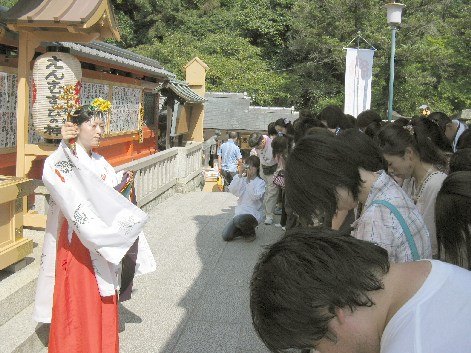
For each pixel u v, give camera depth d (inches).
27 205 201.6
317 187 77.0
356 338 42.6
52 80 181.5
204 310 183.0
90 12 172.1
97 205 127.8
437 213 73.9
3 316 142.8
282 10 1195.3
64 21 170.9
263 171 312.7
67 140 130.2
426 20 949.8
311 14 1005.8
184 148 422.0
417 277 45.0
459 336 40.2
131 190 150.5
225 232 272.5
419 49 904.3
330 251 43.4
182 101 459.5
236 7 1198.3
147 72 386.6
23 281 154.3
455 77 1002.1
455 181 72.6
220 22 1157.1
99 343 130.1
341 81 1056.2
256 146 311.1
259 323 43.6
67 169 126.3
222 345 157.2
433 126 139.3
